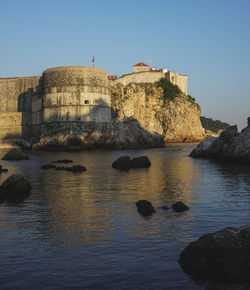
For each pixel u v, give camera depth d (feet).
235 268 23.34
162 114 375.86
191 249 25.96
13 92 328.90
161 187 65.72
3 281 23.16
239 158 122.21
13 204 49.62
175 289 21.85
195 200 51.85
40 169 103.09
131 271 24.63
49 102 266.36
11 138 304.71
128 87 359.66
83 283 22.74
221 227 36.11
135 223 37.88
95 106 265.13
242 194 57.47
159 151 211.00
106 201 51.29
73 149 245.45
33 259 27.09
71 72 259.39
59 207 47.24
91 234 33.78
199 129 403.54
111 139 248.93
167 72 393.50
